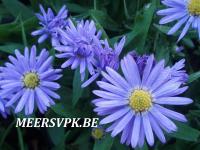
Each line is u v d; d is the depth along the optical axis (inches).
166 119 4.6
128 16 7.1
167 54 6.3
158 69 4.8
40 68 5.5
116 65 5.1
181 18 5.8
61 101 6.0
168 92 4.7
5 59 7.0
